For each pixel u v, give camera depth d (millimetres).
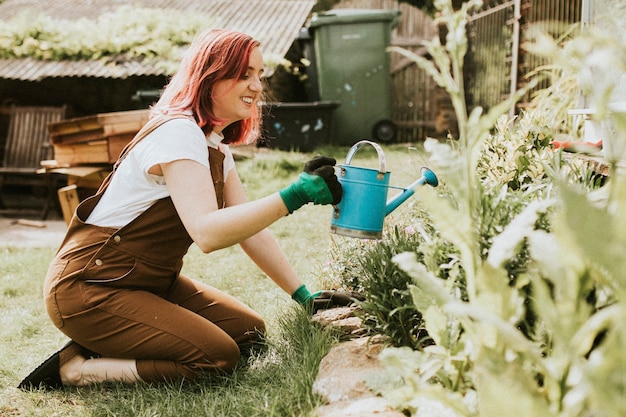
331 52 10281
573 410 1171
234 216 2145
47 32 8211
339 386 1987
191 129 2268
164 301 2410
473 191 1473
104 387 2418
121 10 8945
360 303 2217
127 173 2348
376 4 13008
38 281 4012
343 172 2184
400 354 1704
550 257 1215
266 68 7691
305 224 5152
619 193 1082
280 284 2738
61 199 5555
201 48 2350
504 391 1211
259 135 3049
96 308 2348
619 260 1018
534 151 2850
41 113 7676
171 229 2371
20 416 2223
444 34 10086
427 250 1746
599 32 1090
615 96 2441
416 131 11320
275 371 2334
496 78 9156
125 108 8492
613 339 1057
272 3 10102
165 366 2381
